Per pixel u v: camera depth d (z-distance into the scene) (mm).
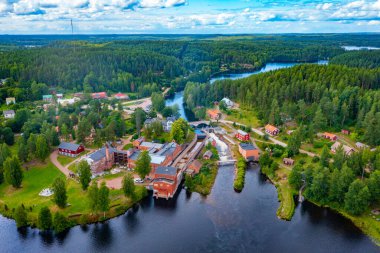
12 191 132500
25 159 156375
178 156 167500
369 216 117625
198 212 123312
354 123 198875
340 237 109625
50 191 132375
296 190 136000
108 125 192250
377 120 174250
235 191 138250
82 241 107312
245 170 157875
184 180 146500
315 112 199250
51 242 106438
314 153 169125
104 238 108750
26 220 112688
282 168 154750
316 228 114250
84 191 131750
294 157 165500
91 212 117938
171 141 182000
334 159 141125
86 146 179875
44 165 156125
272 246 105562
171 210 124438
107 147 156125
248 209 125312
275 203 129500
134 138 192500
